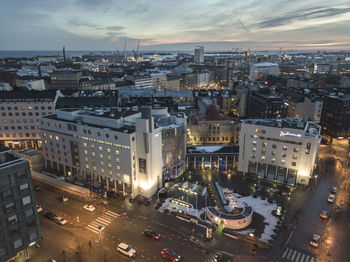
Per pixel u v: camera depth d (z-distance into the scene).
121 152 99.69
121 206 98.12
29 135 154.25
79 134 109.94
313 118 191.88
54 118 120.19
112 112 115.06
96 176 110.88
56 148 120.88
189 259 72.56
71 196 104.50
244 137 120.12
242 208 91.00
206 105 191.88
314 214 92.94
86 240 80.44
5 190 63.66
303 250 75.88
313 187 110.94
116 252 75.50
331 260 72.12
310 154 107.62
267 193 107.12
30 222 69.94
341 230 84.50
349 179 118.44
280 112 186.88
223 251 75.62
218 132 159.00
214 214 88.31
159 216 92.19
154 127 103.19
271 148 114.94
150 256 74.00
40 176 115.81
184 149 123.12
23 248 69.25
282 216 91.06
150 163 101.25
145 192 103.12
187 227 86.38
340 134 165.00
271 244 77.81
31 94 156.75
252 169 121.75
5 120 151.12
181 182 115.94
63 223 87.19
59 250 76.31
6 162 66.50
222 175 123.19
